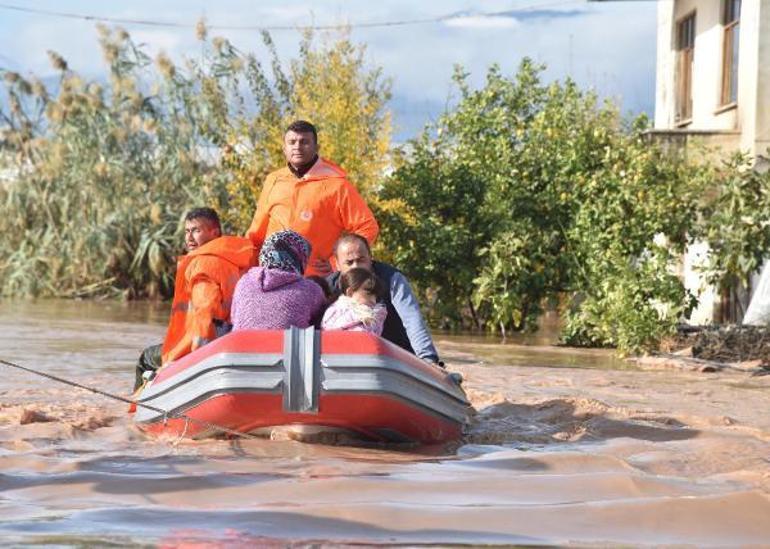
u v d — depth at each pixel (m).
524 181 23.09
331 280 8.77
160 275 35.53
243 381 7.62
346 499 5.86
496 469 6.87
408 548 4.84
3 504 5.63
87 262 35.44
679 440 8.44
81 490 6.00
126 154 35.38
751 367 15.08
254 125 26.00
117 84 34.31
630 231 20.42
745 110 21.69
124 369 13.57
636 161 20.75
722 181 20.27
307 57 25.62
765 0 21.27
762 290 19.72
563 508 5.64
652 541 5.07
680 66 26.70
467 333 23.06
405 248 23.52
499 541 5.00
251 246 8.86
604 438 8.55
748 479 6.65
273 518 5.32
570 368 15.24
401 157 24.62
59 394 10.70
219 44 28.88
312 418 7.75
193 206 33.84
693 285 23.84
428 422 7.98
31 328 21.41
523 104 24.33
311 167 9.70
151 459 7.07
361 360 7.66
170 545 4.80
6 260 36.53
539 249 22.61
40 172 35.84
